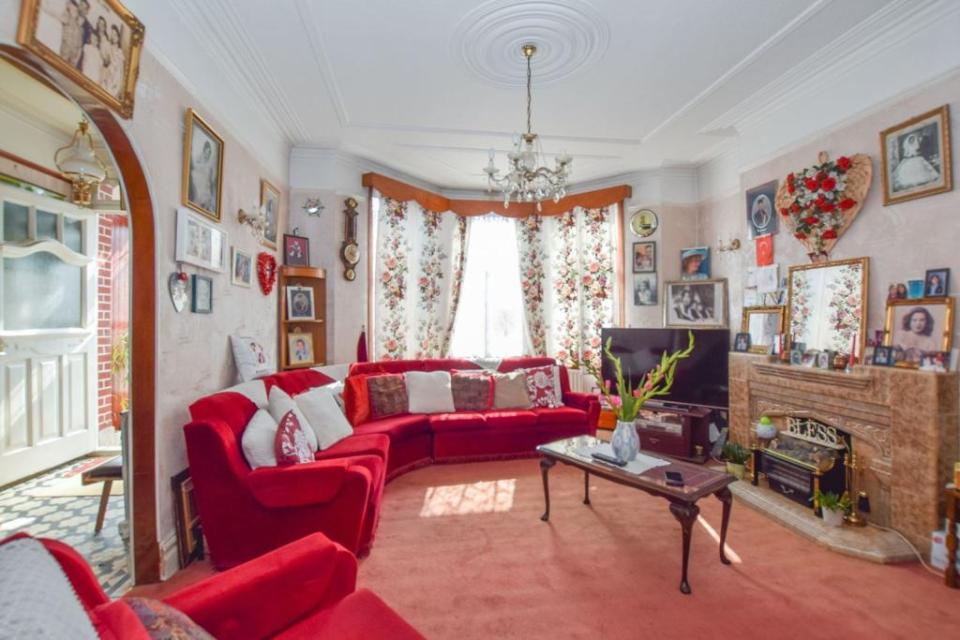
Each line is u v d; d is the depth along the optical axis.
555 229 5.14
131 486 1.97
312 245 4.08
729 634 1.69
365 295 4.41
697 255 4.52
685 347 4.04
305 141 3.98
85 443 3.57
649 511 2.79
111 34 1.58
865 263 2.59
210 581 1.11
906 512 2.29
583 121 3.59
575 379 5.00
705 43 2.58
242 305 2.99
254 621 1.10
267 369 3.09
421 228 4.86
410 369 4.23
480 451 3.74
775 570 2.13
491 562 2.19
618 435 2.47
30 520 2.58
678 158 4.41
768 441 3.13
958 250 2.16
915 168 2.33
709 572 2.12
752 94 3.15
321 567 1.24
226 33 2.43
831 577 2.07
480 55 2.69
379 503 2.44
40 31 1.28
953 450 2.18
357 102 3.27
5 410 2.98
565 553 2.28
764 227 3.33
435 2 2.24
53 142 3.19
